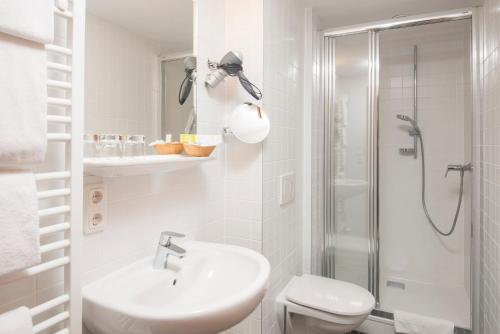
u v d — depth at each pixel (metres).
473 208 1.95
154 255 1.15
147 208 1.13
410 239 2.50
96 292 0.86
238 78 1.47
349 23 2.36
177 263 1.11
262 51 1.48
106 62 0.97
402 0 1.99
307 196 2.15
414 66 2.40
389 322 1.96
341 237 2.36
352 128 2.30
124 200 1.03
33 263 0.65
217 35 1.49
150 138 1.14
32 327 0.65
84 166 0.82
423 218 2.46
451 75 2.33
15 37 0.61
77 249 0.79
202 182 1.42
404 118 2.43
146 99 1.12
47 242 0.81
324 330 1.63
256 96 1.40
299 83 2.02
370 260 2.24
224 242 1.59
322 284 1.83
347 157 2.33
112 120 0.99
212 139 1.27
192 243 1.28
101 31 0.96
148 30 1.12
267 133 1.46
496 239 1.52
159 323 0.71
